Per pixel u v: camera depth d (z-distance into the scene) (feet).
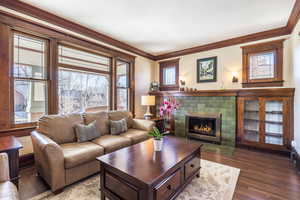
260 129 11.27
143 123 11.68
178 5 8.21
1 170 4.36
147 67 17.25
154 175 4.61
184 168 6.06
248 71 12.18
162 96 16.39
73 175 6.64
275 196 6.07
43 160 6.49
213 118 13.28
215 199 5.81
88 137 8.72
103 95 13.47
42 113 9.63
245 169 8.34
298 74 9.00
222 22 10.07
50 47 9.64
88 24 10.49
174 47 15.10
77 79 11.75
